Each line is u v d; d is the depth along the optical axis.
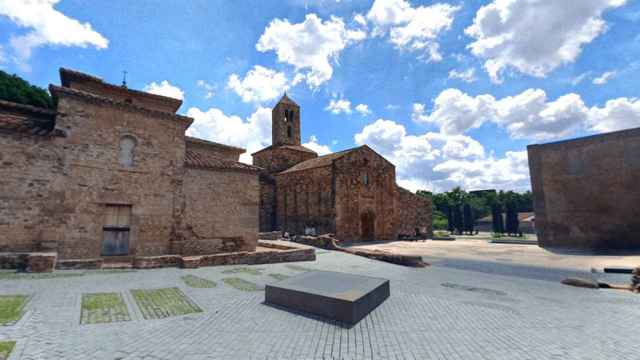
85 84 16.62
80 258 11.58
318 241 21.61
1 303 6.10
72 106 11.91
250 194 16.70
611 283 10.88
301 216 33.22
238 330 5.35
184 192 14.52
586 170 22.84
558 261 16.81
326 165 30.95
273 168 39.44
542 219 24.42
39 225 10.86
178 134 14.54
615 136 21.89
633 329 5.83
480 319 6.32
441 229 65.81
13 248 10.34
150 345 4.61
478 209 75.69
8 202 10.38
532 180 25.30
